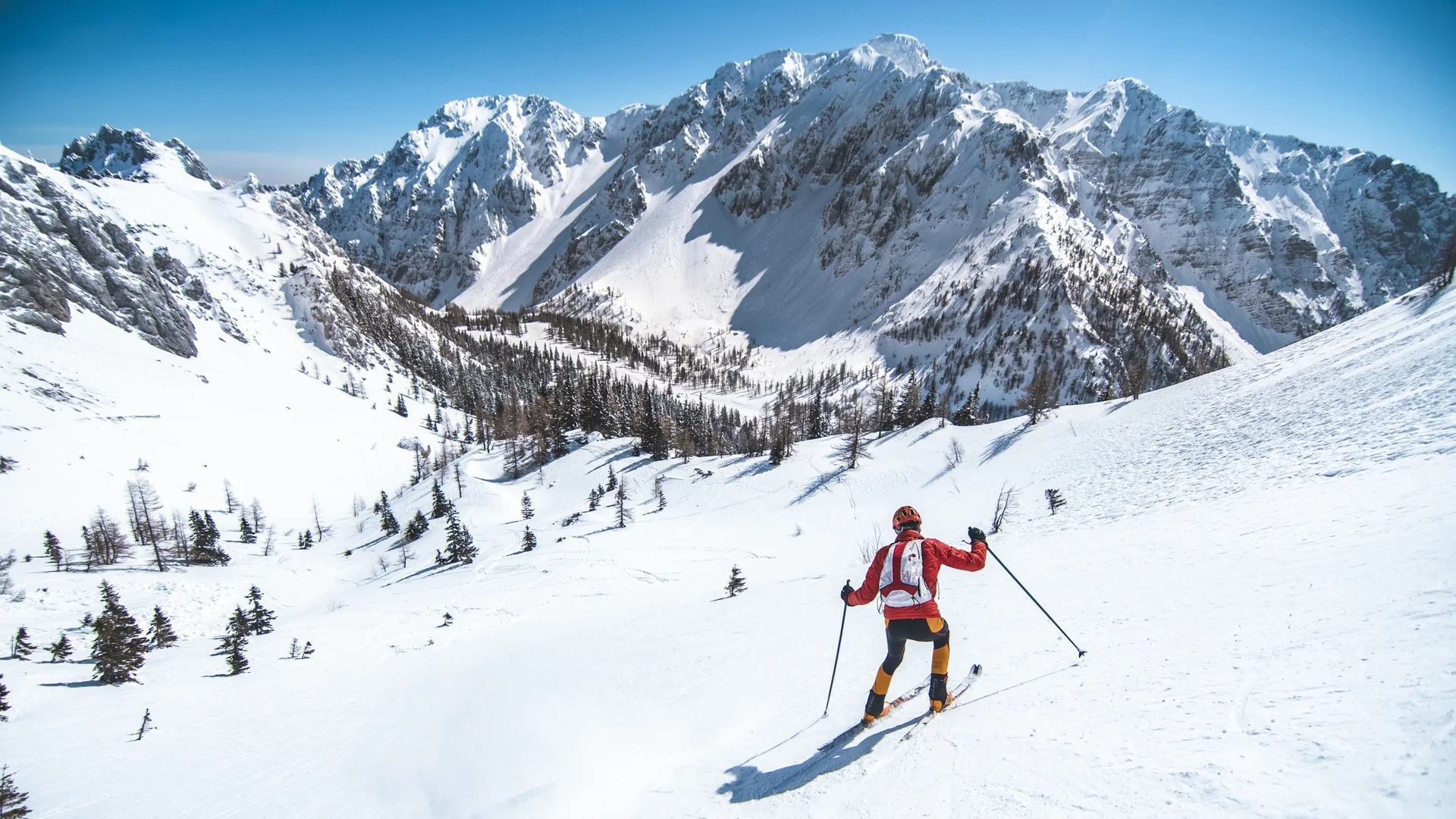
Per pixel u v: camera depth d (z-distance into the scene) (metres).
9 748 22.84
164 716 26.12
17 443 84.56
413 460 132.12
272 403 131.12
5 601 55.34
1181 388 55.91
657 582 48.28
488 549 72.56
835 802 5.08
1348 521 10.95
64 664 40.31
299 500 105.44
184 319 139.38
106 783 18.02
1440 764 3.12
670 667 13.07
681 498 85.50
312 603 66.75
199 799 14.64
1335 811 3.07
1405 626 5.11
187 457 100.19
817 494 74.81
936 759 5.30
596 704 11.36
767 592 23.72
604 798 6.78
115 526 72.56
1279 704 4.47
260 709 25.05
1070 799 4.03
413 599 54.44
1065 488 37.53
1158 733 4.58
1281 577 8.30
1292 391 33.59
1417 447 15.17
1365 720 3.85
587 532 74.31
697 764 7.02
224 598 63.09
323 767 14.10
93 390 103.25
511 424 146.38
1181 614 7.79
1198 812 3.46
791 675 10.12
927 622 6.15
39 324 110.44
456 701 16.64
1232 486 20.83
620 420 127.62
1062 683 6.29
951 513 45.91
